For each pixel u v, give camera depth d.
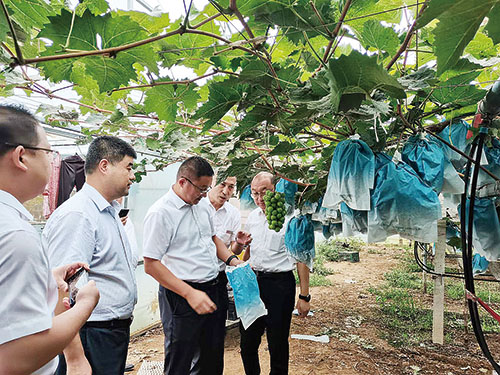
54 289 1.24
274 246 3.01
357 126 1.47
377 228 1.34
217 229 3.55
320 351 4.31
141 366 3.92
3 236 0.98
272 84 1.30
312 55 1.49
